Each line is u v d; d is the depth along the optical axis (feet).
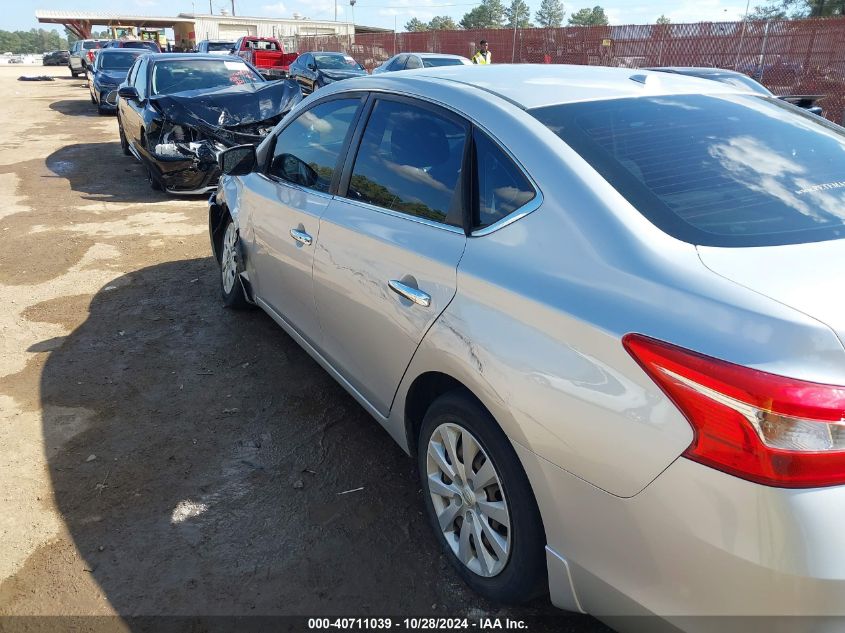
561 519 6.00
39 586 7.86
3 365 13.39
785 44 55.16
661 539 5.18
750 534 4.68
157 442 10.79
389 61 58.08
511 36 75.82
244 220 13.17
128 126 32.37
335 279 9.38
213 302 16.61
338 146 10.27
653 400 5.11
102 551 8.41
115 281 18.12
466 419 7.07
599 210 6.13
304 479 9.86
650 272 5.54
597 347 5.50
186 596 7.72
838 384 4.51
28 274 18.74
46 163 35.14
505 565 6.93
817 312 4.81
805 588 4.56
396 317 7.95
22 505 9.27
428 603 7.62
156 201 27.55
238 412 11.68
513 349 6.18
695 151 7.14
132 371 13.14
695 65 60.95
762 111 8.46
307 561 8.25
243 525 8.88
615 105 7.81
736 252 5.67
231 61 32.68
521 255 6.49
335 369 10.44
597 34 67.51
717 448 4.78
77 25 175.22
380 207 8.82
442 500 8.00
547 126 7.17
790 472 4.55
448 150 7.95
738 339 4.83
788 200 6.57
